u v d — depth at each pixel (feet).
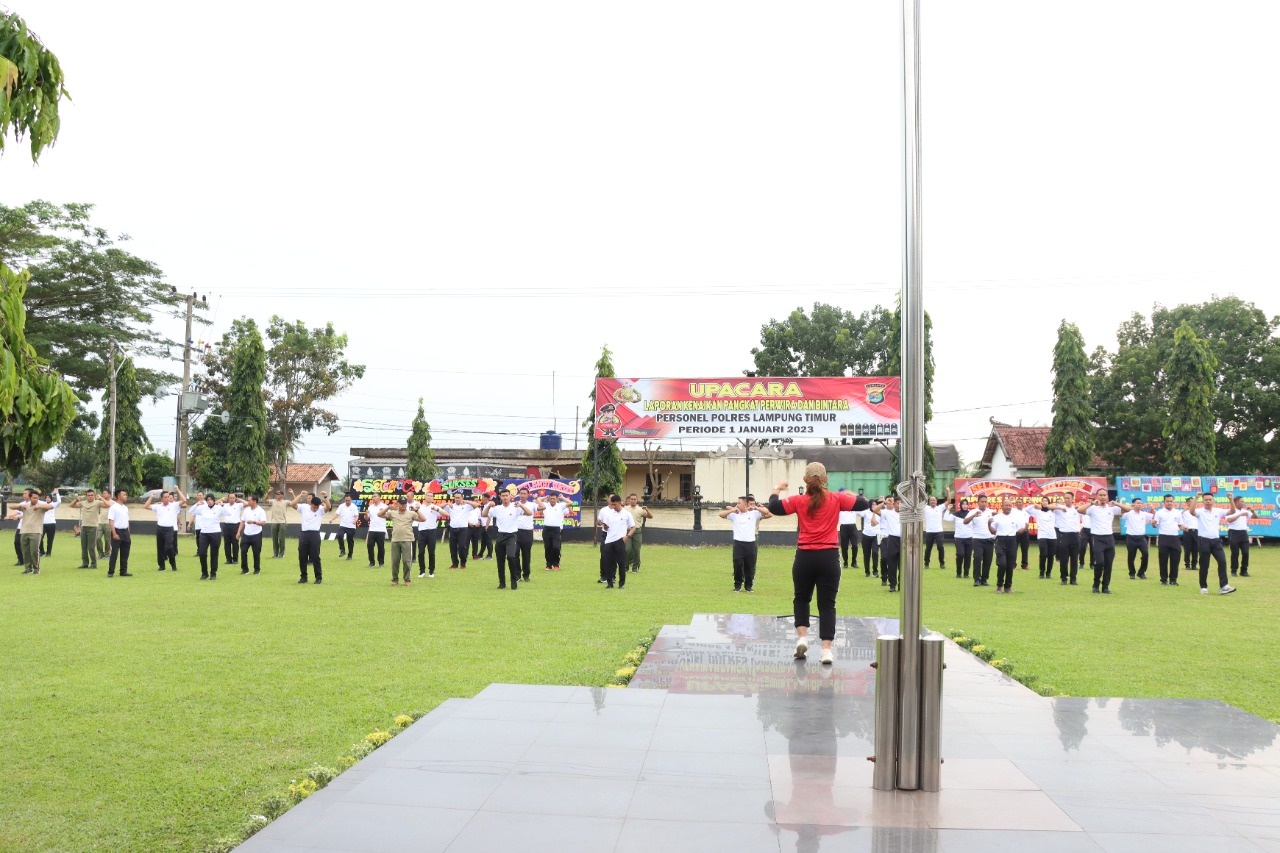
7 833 15.81
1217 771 17.58
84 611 44.24
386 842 13.57
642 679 26.30
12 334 12.76
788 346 162.61
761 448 122.01
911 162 17.24
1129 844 13.73
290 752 20.35
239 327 152.15
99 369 128.57
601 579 60.23
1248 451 124.47
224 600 49.44
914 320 16.88
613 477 110.73
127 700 25.13
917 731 16.20
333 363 156.66
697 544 109.09
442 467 128.47
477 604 48.42
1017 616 45.27
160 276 131.95
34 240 122.62
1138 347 129.70
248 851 13.20
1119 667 30.86
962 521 70.54
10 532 116.67
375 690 26.32
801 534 29.66
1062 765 17.97
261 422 126.11
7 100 11.80
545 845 13.48
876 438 92.17
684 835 13.93
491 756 18.07
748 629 36.91
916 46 17.48
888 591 59.57
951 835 14.03
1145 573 70.59
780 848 13.44
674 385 93.66
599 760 17.87
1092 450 119.96
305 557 60.54
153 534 121.90
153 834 15.79
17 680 27.76
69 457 189.26
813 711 22.17
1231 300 127.65
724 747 18.90
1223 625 41.91
